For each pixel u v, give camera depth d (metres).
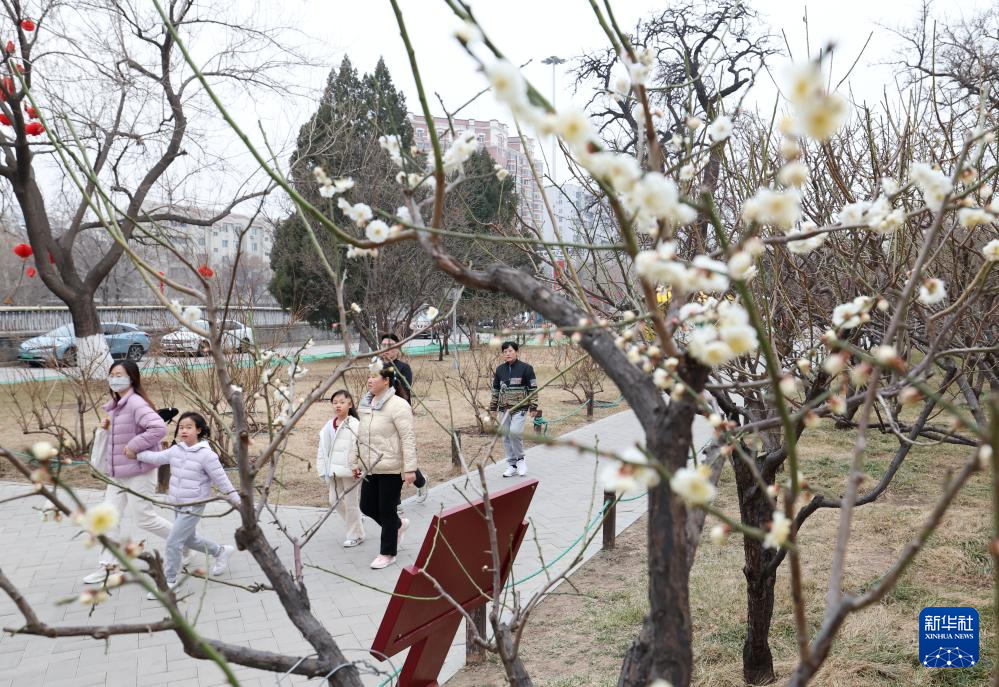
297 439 9.90
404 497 7.18
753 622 3.36
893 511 5.81
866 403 1.00
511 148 26.83
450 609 2.86
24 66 8.73
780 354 2.96
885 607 4.07
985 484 6.56
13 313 21.80
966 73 6.92
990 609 3.94
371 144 12.96
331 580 4.98
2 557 5.36
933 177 1.11
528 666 3.73
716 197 3.44
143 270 1.55
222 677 3.65
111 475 4.83
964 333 3.06
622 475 0.80
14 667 3.74
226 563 5.03
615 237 3.12
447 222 12.19
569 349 12.35
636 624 4.13
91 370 9.52
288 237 19.83
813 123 0.59
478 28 0.88
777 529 0.85
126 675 3.67
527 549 5.57
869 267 3.08
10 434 10.00
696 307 1.26
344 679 1.53
